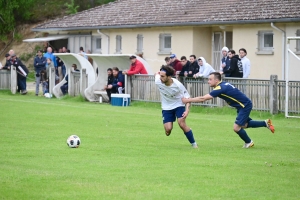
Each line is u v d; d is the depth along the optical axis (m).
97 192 17.81
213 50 61.84
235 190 18.36
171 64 47.31
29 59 94.50
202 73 45.94
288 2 55.06
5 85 62.66
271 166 22.42
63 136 30.27
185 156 24.55
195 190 18.23
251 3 57.88
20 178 19.59
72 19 74.62
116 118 39.47
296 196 17.72
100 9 74.12
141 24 64.25
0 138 29.16
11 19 97.38
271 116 41.28
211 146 27.67
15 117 39.19
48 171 20.81
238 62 44.22
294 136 31.78
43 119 38.22
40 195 17.39
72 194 17.55
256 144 28.58
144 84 49.69
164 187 18.58
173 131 33.09
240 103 26.97
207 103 45.66
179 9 63.94
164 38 64.25
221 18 57.53
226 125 36.31
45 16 99.62
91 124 35.84
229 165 22.47
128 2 72.38
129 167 21.78
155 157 24.19
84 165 22.08
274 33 54.47
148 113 43.34
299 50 52.81
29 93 62.09
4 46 99.00
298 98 40.62
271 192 18.17
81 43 73.81
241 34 57.00
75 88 55.41
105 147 26.73
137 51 66.56
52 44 78.62
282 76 53.94
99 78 53.91
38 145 27.00
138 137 30.42
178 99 26.86
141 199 17.03
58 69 60.00
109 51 69.81
